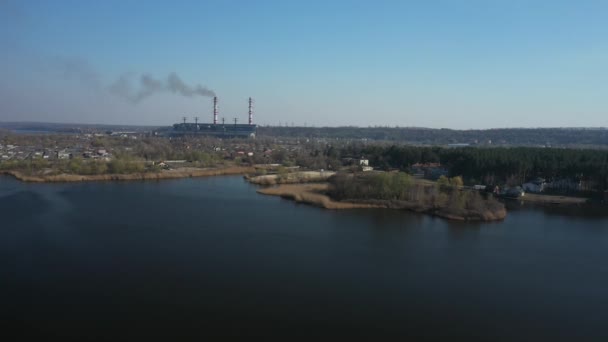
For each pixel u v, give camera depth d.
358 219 107.38
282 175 172.12
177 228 92.69
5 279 62.97
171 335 49.19
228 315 54.16
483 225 104.38
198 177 183.38
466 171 169.25
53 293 58.97
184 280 64.38
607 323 54.84
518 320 55.12
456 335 51.06
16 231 86.19
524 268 73.38
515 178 154.62
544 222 108.62
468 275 69.50
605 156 158.00
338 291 62.00
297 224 100.12
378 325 52.72
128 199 124.06
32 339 47.84
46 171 168.50
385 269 71.19
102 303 56.47
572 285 66.38
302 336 49.75
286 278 66.06
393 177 131.12
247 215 107.94
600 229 101.69
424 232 96.00
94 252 75.38
